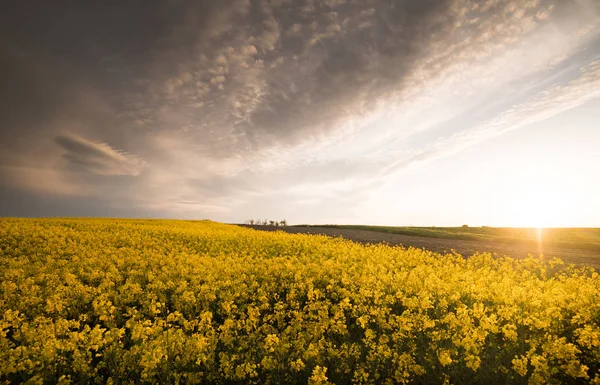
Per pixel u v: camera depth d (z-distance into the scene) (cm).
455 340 722
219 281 1274
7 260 1714
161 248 2364
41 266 1641
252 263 1797
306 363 737
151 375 658
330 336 885
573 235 5419
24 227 3028
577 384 668
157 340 743
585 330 735
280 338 831
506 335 764
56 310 1059
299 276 1364
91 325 1070
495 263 2112
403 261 1959
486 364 696
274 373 709
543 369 621
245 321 924
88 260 1720
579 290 1216
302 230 5706
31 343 774
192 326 902
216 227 5088
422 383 708
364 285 1242
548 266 2091
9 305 1057
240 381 712
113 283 1329
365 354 800
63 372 711
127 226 3784
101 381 712
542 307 977
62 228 3219
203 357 693
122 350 752
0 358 667
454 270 1666
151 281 1427
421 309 943
